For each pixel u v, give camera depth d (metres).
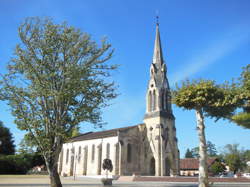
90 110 27.34
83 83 27.09
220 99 25.66
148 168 65.81
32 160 77.50
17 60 26.69
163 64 75.56
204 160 25.31
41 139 25.64
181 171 82.44
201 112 26.95
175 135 69.50
